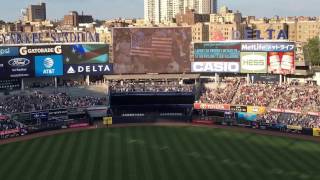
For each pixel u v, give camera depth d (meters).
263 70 120.06
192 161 73.62
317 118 100.38
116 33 121.56
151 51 122.69
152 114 116.69
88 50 120.56
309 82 127.19
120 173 67.25
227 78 130.88
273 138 90.75
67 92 120.12
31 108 108.19
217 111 114.00
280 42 117.69
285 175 65.56
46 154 79.00
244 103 112.56
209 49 122.31
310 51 177.12
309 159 74.12
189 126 104.12
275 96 113.94
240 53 120.81
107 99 118.19
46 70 117.50
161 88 120.62
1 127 96.19
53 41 133.62
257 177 64.75
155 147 83.50
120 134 95.69
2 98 111.69
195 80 127.25
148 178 64.69
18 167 71.00
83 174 66.88
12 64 113.81
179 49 122.88
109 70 122.69
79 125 105.19
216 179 64.00
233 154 77.88
